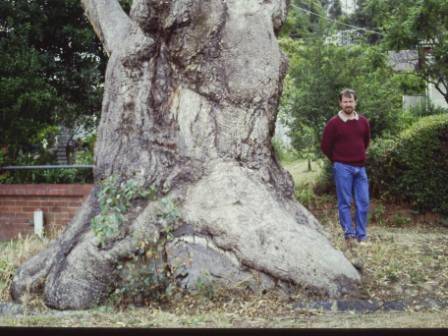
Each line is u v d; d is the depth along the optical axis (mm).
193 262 7309
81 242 7609
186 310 6906
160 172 7969
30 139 13617
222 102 8172
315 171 18656
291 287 7277
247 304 6938
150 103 8352
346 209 9805
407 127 15773
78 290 7340
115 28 9047
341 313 6707
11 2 13016
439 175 13805
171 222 7531
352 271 7488
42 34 13414
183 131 8094
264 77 8266
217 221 7488
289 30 19203
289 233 7473
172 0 8188
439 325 5973
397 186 14125
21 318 6555
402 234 12094
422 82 17562
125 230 7516
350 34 17172
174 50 8227
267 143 8375
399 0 14570
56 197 12266
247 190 7742
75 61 14031
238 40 8227
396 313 6711
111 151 8328
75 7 13578
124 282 7266
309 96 14922
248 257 7305
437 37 14414
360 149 9781
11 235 12336
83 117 14898
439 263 8969
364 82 15047
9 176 13297
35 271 7918
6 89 12414
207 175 7898
